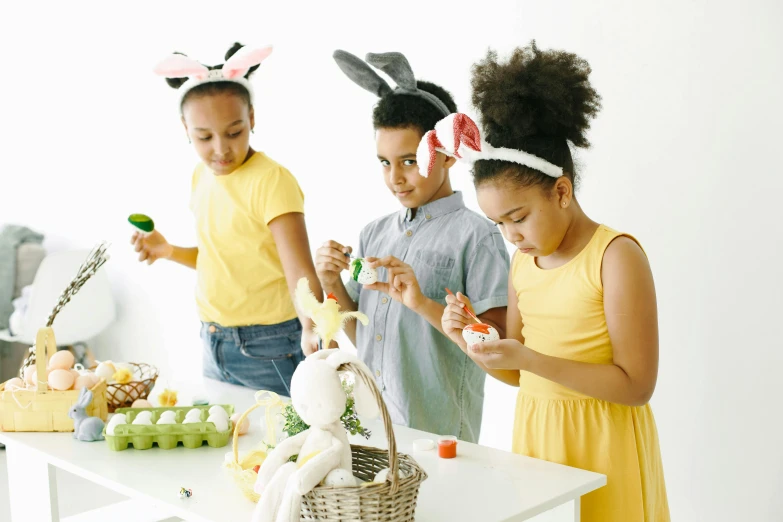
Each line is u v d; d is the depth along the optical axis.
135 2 3.08
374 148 2.43
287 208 1.89
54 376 1.54
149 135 3.13
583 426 1.35
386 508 0.99
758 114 1.67
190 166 2.98
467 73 2.19
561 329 1.38
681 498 1.89
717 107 1.73
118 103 3.22
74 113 3.39
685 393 1.85
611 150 1.91
